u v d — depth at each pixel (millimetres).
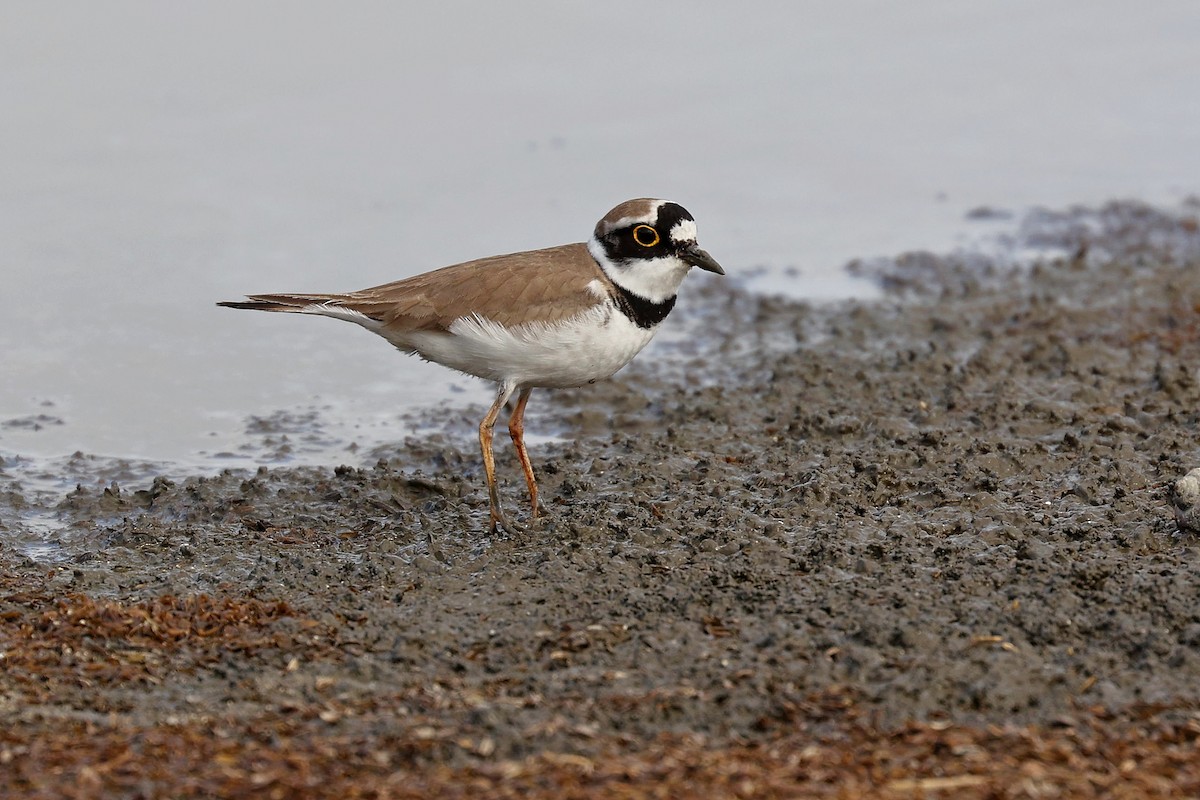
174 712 8117
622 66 22594
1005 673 8219
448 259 17422
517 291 10859
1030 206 19641
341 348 16125
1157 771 7258
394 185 19375
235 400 14766
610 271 11156
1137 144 21297
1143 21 24469
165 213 18391
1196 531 10141
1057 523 10680
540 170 19859
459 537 11148
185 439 13883
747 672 8352
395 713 8016
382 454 13570
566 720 7809
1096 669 8352
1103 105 22281
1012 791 7082
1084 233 18859
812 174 20375
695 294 17438
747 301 17172
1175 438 12312
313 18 22953
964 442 12375
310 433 14055
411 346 11367
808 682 8234
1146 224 19047
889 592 9359
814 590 9461
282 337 16234
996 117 21891
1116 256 18156
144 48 21969
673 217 11031
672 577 9844
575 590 9695
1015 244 18609
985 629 8844
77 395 14672
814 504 11141
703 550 10328
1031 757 7406
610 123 21188
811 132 21312
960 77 22859
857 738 7625
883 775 7234
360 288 16688
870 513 10969
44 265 17125
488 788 7125
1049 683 8180
